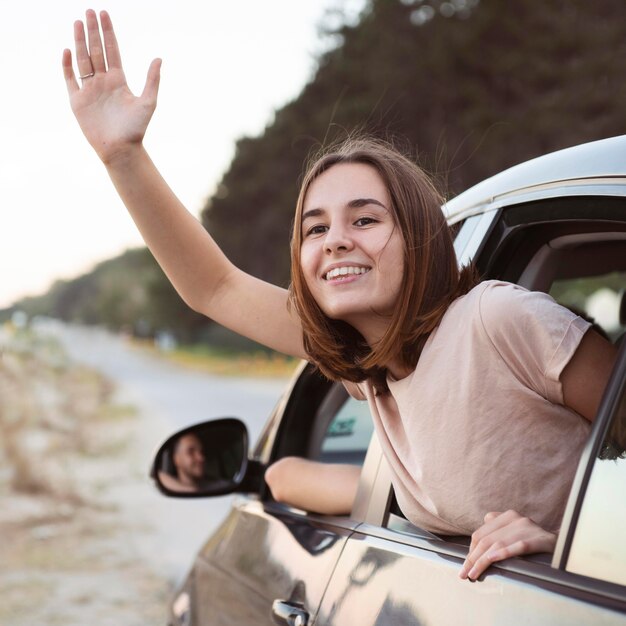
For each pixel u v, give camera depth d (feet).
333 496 6.45
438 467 4.86
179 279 6.56
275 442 8.02
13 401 35.04
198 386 94.84
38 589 20.86
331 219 5.33
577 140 101.45
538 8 112.57
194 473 7.98
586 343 4.58
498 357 4.70
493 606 4.08
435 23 121.49
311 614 5.66
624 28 109.40
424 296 5.12
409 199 5.24
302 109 150.71
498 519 4.45
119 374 114.52
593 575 3.76
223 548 7.88
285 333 6.51
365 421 7.13
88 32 6.21
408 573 4.86
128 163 6.20
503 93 113.91
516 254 5.93
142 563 23.07
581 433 4.71
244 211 186.19
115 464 38.70
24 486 31.86
